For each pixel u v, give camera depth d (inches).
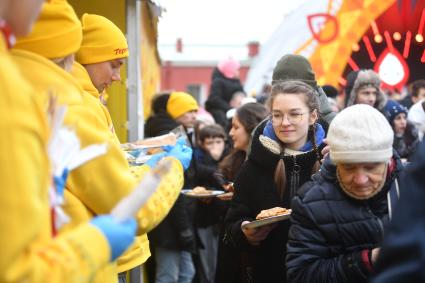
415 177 71.6
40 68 101.1
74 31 106.0
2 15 80.7
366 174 114.2
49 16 103.1
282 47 455.8
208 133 272.1
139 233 115.9
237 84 421.7
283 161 152.0
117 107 225.3
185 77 1239.5
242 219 156.2
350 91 269.4
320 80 406.0
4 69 72.6
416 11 391.9
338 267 113.6
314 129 154.7
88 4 220.2
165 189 120.9
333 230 117.1
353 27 403.5
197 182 264.2
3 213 69.7
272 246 150.8
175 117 283.7
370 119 113.7
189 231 245.6
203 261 266.7
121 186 112.3
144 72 301.4
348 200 117.8
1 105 71.3
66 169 94.3
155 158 135.6
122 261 140.5
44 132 77.2
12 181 70.4
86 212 111.7
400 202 71.7
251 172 156.4
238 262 174.4
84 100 126.3
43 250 75.8
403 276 67.8
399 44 402.3
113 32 150.6
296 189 151.7
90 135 111.0
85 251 77.7
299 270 117.6
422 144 73.3
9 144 70.8
